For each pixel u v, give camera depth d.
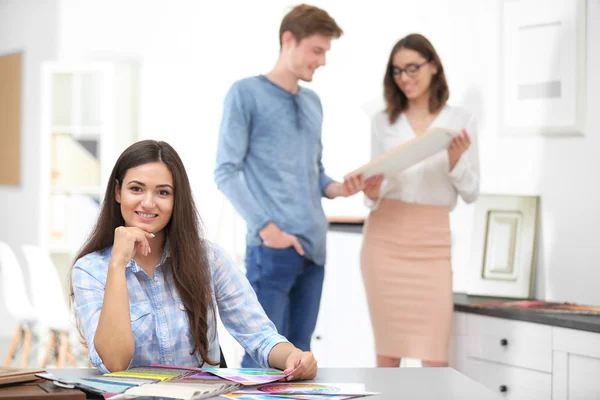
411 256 3.90
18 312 5.73
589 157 3.96
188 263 2.15
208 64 6.58
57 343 5.84
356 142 5.30
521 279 4.21
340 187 4.05
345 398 1.76
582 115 3.98
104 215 2.19
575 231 4.02
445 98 3.90
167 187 2.12
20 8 7.55
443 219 3.91
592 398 3.36
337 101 5.44
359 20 5.25
